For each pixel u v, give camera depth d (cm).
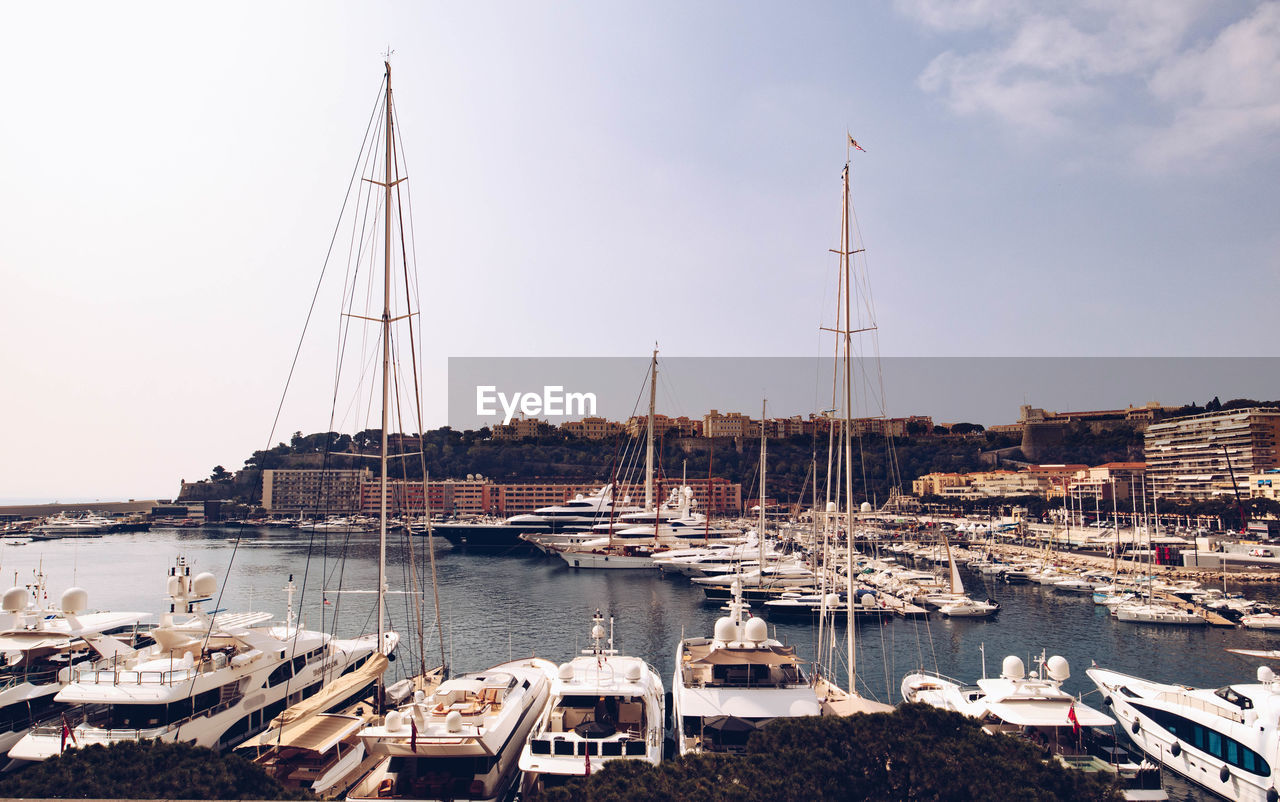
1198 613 7669
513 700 3183
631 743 2744
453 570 12950
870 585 9362
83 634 3556
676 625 7575
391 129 4125
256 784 2159
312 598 9306
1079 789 1970
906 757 2041
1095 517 18925
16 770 3153
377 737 2577
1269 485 17412
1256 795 3112
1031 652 6328
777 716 2952
